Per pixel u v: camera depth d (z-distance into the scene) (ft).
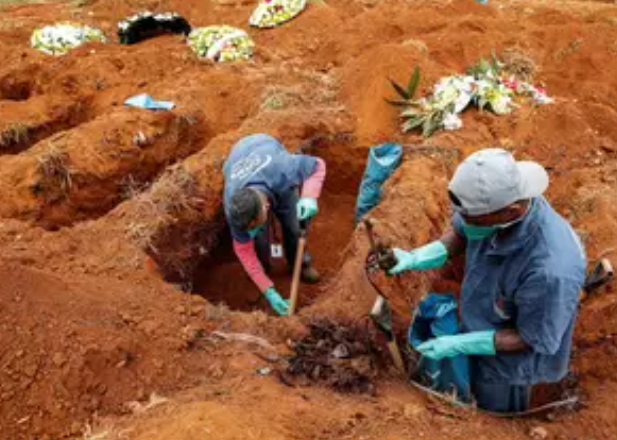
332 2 29.22
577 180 17.29
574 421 11.23
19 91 23.59
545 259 8.82
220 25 27.91
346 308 13.17
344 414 10.59
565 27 23.86
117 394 11.21
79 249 14.78
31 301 11.93
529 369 10.31
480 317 10.41
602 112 19.56
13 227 15.25
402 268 10.82
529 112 19.51
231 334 12.53
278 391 11.08
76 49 24.90
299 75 22.09
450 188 8.71
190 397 10.94
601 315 12.98
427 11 25.43
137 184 18.62
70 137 18.58
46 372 11.21
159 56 23.43
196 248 16.65
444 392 11.54
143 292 13.37
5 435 10.69
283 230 15.24
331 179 19.57
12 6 31.78
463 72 22.18
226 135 18.25
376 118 19.47
